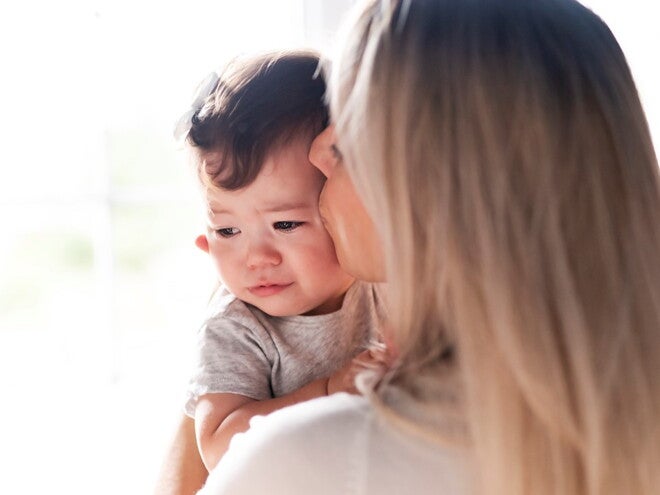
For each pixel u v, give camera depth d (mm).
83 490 2201
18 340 8719
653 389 576
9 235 8820
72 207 2377
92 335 4414
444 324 587
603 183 583
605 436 560
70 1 2674
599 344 567
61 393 2826
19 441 2516
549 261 563
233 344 936
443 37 583
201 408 907
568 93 583
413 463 576
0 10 3928
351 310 957
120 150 8656
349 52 624
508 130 567
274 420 622
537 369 551
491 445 555
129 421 2568
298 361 938
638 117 620
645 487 571
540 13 603
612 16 1674
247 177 903
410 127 575
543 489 562
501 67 574
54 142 6141
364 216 728
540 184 565
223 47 1817
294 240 917
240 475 606
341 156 735
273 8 1445
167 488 994
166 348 3127
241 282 936
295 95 923
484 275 559
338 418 599
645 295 583
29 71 3977
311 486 586
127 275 8789
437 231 571
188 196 2215
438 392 585
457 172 567
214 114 924
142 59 3027
